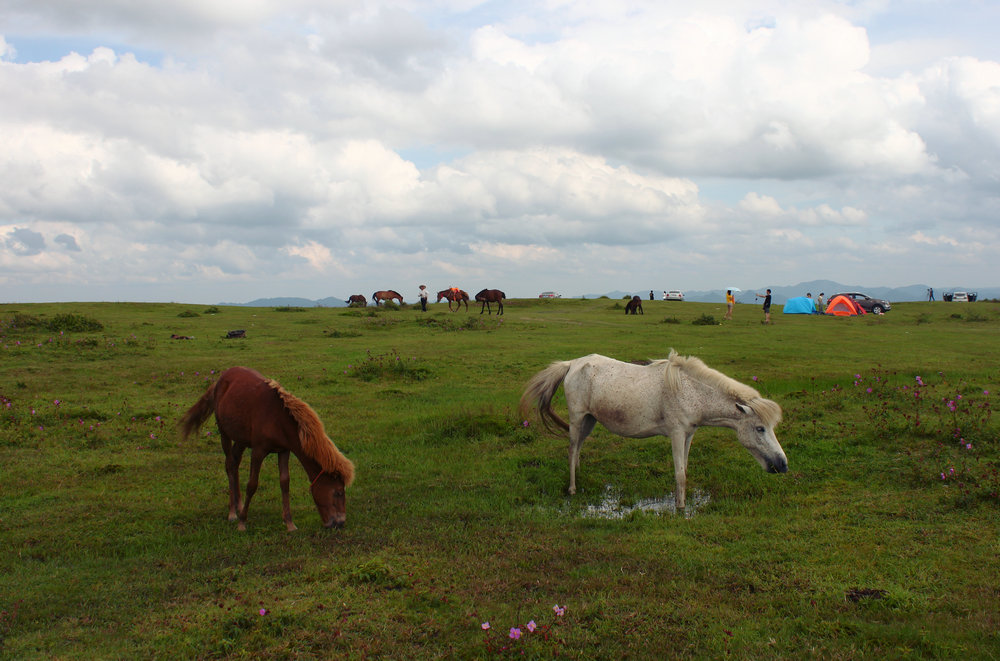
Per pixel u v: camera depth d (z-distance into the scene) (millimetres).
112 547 6527
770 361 18781
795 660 4246
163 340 23375
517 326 31453
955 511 7164
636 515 7395
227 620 4758
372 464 9688
